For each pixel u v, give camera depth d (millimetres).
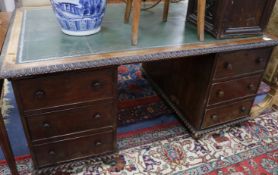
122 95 1820
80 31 1087
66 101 994
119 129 1509
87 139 1147
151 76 1892
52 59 903
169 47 1081
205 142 1467
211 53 1154
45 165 1136
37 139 1040
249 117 1589
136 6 1011
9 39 1031
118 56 965
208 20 1249
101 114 1098
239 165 1332
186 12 1495
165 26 1322
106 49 1014
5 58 886
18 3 1492
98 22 1115
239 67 1285
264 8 1214
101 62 922
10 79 858
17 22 1202
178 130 1538
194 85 1371
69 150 1144
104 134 1170
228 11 1140
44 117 997
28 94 914
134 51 1018
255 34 1271
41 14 1321
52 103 975
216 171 1287
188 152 1390
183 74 1452
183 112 1531
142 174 1245
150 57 998
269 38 1274
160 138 1469
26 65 851
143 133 1494
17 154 1295
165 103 1753
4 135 987
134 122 1573
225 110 1435
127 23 1302
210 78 1241
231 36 1218
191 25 1361
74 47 1007
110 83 1027
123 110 1666
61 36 1095
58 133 1065
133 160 1317
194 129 1437
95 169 1252
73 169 1240
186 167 1299
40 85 913
